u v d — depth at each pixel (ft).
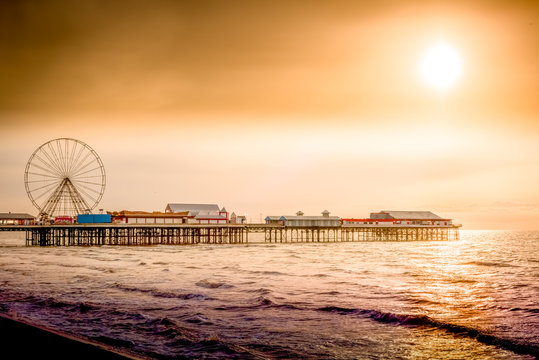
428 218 415.64
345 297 96.22
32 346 41.96
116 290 104.17
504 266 171.42
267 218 379.76
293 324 72.38
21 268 154.20
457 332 67.36
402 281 122.52
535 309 84.12
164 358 54.39
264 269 152.05
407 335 66.18
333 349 59.52
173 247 292.61
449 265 174.09
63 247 289.53
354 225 390.63
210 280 120.57
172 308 83.92
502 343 61.67
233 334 66.44
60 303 85.92
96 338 62.75
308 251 265.13
